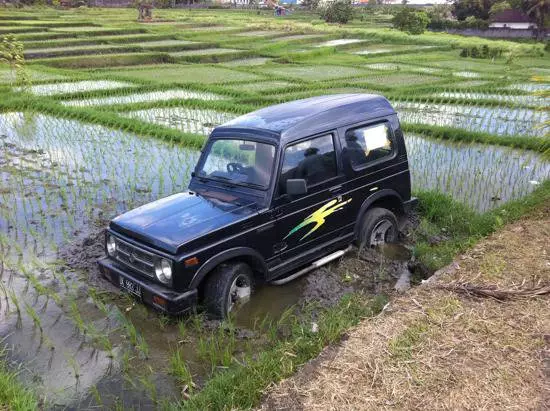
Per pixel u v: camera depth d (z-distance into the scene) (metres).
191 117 15.84
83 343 5.04
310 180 5.84
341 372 3.91
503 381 3.75
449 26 64.38
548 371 3.85
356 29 56.16
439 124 14.91
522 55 41.22
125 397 4.29
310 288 5.96
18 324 5.35
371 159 6.54
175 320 5.32
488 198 8.86
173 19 62.19
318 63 33.50
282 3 118.38
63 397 4.29
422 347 4.14
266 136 5.62
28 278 6.24
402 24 55.22
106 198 9.05
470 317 4.53
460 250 6.39
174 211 5.52
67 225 7.95
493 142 12.47
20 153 11.91
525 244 6.04
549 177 9.52
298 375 3.96
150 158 11.52
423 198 8.28
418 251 6.57
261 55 37.69
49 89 20.09
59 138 13.24
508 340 4.21
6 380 4.21
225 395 3.92
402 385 3.74
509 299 4.80
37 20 50.38
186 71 27.94
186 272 4.87
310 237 5.96
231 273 5.22
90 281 6.23
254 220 5.34
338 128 6.12
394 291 5.88
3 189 9.47
